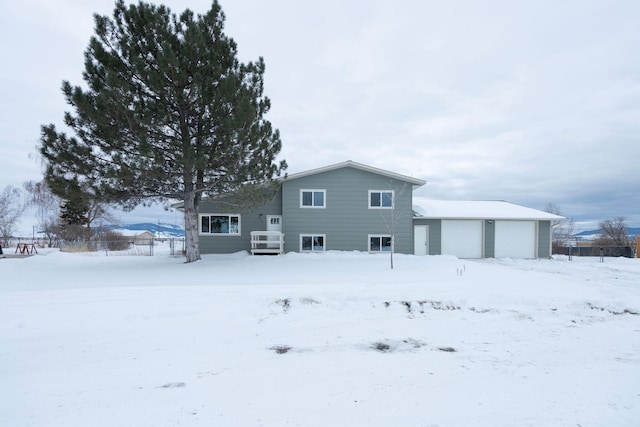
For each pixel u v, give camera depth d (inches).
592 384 141.8
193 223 563.8
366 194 735.7
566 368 159.0
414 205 862.5
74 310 239.9
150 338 197.0
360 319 238.7
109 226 1407.5
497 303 276.7
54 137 449.1
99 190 467.2
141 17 473.4
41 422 111.7
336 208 731.4
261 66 550.3
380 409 120.1
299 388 136.8
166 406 122.3
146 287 306.8
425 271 438.3
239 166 498.6
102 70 462.6
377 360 168.4
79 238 1143.0
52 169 455.8
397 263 523.2
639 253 896.3
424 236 783.7
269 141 534.9
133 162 439.2
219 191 542.6
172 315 236.5
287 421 112.1
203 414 116.7
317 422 111.5
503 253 791.1
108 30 471.8
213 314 238.8
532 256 792.3
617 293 313.0
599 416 116.6
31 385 139.3
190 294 279.6
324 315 246.4
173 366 159.0
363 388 136.9
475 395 131.3
